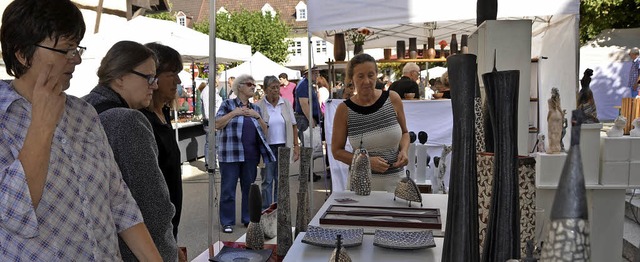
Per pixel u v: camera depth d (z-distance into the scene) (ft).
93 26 11.78
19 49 3.56
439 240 6.20
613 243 6.77
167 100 6.60
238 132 15.37
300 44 124.77
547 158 5.80
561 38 13.64
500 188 3.44
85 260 3.91
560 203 1.92
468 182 3.52
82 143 4.04
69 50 3.69
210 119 8.86
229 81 38.06
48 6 3.56
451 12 10.91
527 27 4.56
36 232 3.56
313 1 11.63
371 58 9.48
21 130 3.60
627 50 40.01
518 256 3.47
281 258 6.79
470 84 3.48
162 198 5.20
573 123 1.94
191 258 13.14
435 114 15.14
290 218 6.93
